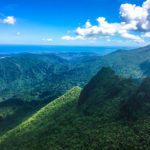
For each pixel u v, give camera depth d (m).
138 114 88.75
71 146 86.25
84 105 123.62
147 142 73.06
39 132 115.94
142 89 97.06
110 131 85.25
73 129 100.38
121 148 74.44
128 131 81.56
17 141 118.62
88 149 79.94
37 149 97.56
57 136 99.88
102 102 115.31
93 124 98.62
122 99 107.94
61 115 130.38
